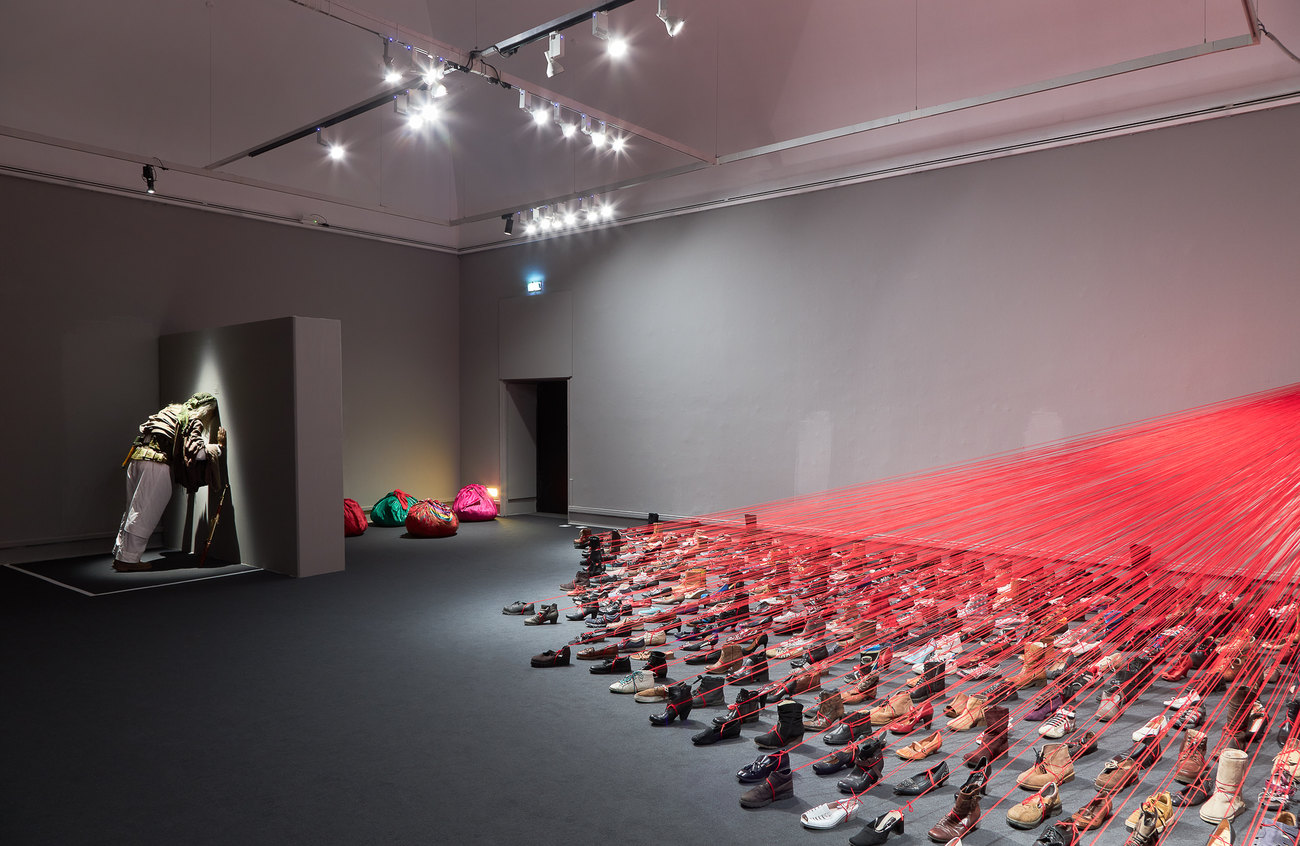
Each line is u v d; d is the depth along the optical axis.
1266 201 6.71
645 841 3.25
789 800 3.59
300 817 3.47
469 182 12.89
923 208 8.57
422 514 10.95
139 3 9.02
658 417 10.93
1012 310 8.03
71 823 3.44
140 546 8.78
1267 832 2.86
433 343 13.23
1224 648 4.50
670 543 9.67
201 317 10.65
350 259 12.16
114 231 9.89
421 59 6.46
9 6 8.47
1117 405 7.46
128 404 10.09
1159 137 7.19
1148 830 3.03
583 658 5.64
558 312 12.07
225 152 10.60
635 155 10.83
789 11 8.73
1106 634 5.06
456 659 5.65
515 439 13.20
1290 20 6.49
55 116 9.28
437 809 3.53
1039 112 7.76
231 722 4.53
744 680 5.00
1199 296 7.04
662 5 5.73
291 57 10.34
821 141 8.94
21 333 9.24
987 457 8.20
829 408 9.30
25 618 6.77
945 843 3.19
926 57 8.23
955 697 4.48
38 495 9.40
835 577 7.02
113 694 4.98
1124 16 7.14
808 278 9.44
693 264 10.49
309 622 6.64
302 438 8.33
